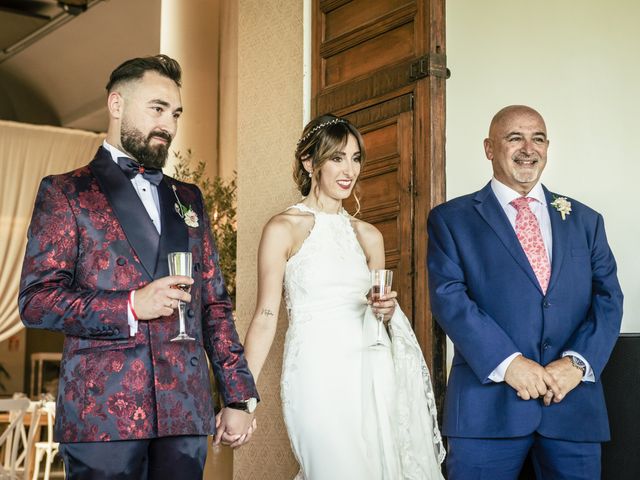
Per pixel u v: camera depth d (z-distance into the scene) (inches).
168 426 89.4
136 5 368.8
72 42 409.1
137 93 94.7
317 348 125.5
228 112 346.9
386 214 161.9
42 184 92.1
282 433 175.9
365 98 169.2
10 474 231.3
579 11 206.2
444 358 152.8
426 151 155.0
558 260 132.6
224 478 219.0
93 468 87.0
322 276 128.1
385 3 166.4
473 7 200.4
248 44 201.6
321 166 133.0
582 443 128.3
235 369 102.1
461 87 197.8
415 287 154.9
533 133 136.3
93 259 90.6
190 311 94.7
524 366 125.5
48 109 456.4
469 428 128.6
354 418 123.8
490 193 138.6
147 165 95.7
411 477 126.5
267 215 190.7
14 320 440.5
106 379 87.9
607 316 131.3
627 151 204.5
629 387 143.6
